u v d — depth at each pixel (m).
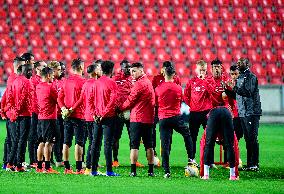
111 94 35.00
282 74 109.81
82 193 28.53
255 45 112.44
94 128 35.81
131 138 36.12
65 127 37.94
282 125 92.62
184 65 107.31
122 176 36.19
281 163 46.00
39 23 108.56
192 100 42.34
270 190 29.92
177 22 113.38
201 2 116.44
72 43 106.62
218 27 113.75
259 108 41.06
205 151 35.31
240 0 117.25
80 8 111.69
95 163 36.34
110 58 106.12
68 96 37.66
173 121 35.81
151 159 36.66
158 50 108.75
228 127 34.69
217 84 34.94
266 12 116.81
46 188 30.22
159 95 35.75
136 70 35.56
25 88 38.12
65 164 38.12
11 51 104.00
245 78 40.94
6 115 40.00
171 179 34.78
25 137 38.75
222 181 33.94
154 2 114.88
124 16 111.88
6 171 39.09
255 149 40.81
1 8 109.12
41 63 41.44
